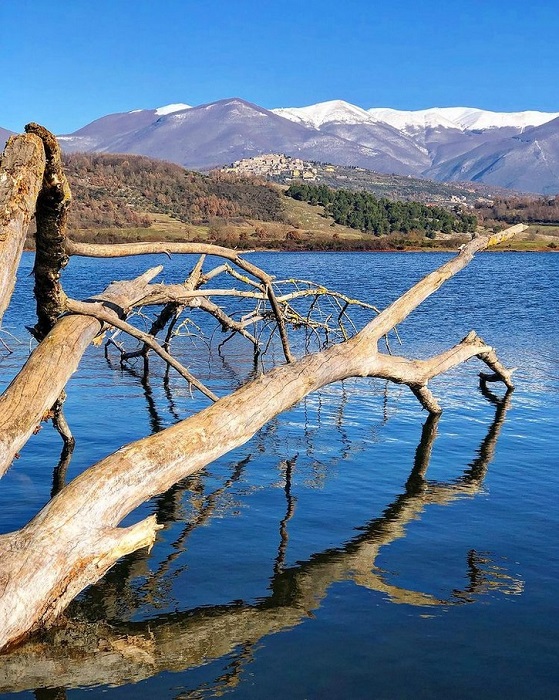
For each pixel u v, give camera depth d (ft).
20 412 25.39
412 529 29.53
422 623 21.56
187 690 17.92
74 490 21.49
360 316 119.03
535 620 21.76
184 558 26.35
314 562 26.08
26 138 24.75
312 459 40.22
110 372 66.49
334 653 19.83
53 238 27.20
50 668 18.66
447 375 65.41
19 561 19.10
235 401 28.40
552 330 99.86
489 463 39.45
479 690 18.11
